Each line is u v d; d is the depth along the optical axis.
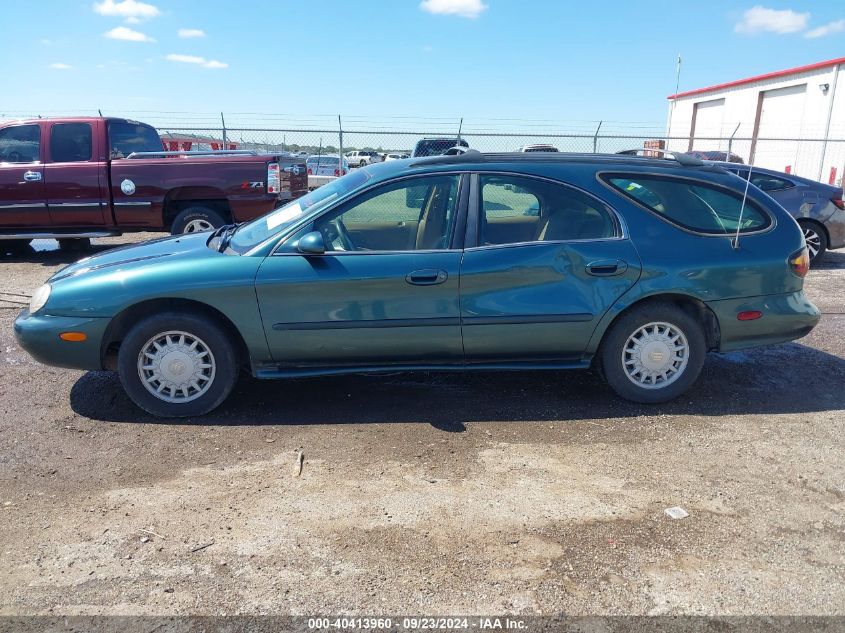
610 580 2.80
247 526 3.18
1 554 2.96
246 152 10.24
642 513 3.31
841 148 22.88
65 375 5.19
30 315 4.34
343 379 5.11
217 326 4.28
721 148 28.25
